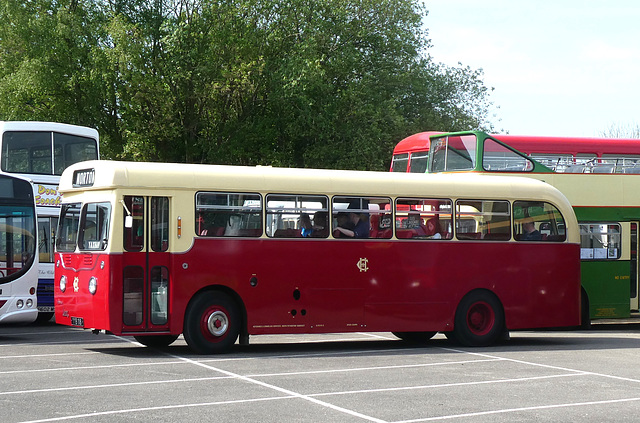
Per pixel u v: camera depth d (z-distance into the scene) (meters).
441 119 47.28
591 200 22.77
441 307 17.53
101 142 44.62
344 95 43.69
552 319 18.48
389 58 47.69
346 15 45.03
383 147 44.94
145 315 15.21
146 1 45.38
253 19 43.78
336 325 16.66
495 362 15.07
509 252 18.17
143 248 15.27
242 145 44.59
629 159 24.48
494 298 18.06
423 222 17.53
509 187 18.34
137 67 40.16
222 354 15.81
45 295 23.73
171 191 15.52
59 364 14.12
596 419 9.92
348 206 16.91
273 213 16.28
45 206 24.03
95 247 15.43
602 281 22.94
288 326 16.28
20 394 11.09
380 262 17.05
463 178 18.03
